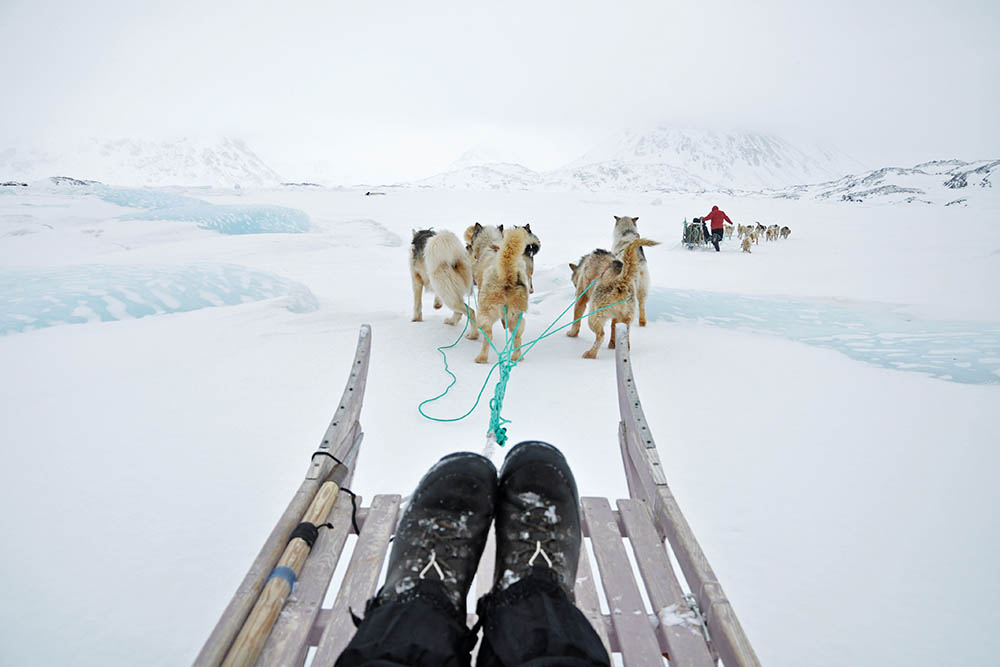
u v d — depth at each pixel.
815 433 3.52
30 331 5.35
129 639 1.77
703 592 1.39
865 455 3.21
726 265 12.97
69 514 2.46
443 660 1.03
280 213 16.56
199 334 5.38
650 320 6.86
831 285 9.73
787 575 2.16
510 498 1.49
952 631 1.89
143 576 2.07
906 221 28.69
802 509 2.64
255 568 1.43
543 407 3.88
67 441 3.16
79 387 4.00
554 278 9.06
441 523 1.40
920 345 5.50
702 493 2.77
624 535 1.81
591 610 1.46
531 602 1.19
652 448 1.99
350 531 1.71
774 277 10.88
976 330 6.00
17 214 15.56
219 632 1.23
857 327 6.38
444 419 3.62
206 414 3.61
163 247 11.69
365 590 1.46
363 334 2.42
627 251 5.06
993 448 3.30
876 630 1.89
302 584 1.45
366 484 2.78
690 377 4.63
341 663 1.02
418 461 3.05
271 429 3.41
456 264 5.54
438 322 6.21
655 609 1.44
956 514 2.61
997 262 12.21
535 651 1.06
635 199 60.47
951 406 4.01
